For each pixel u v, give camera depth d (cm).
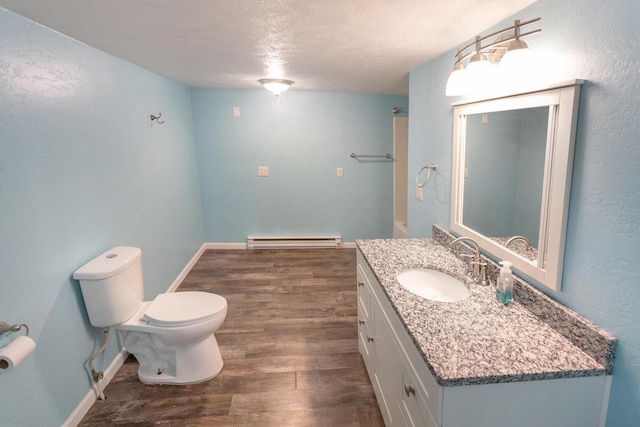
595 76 101
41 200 156
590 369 100
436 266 180
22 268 144
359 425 175
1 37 136
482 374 98
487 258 167
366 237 460
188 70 277
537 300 127
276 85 317
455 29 161
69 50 178
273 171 432
